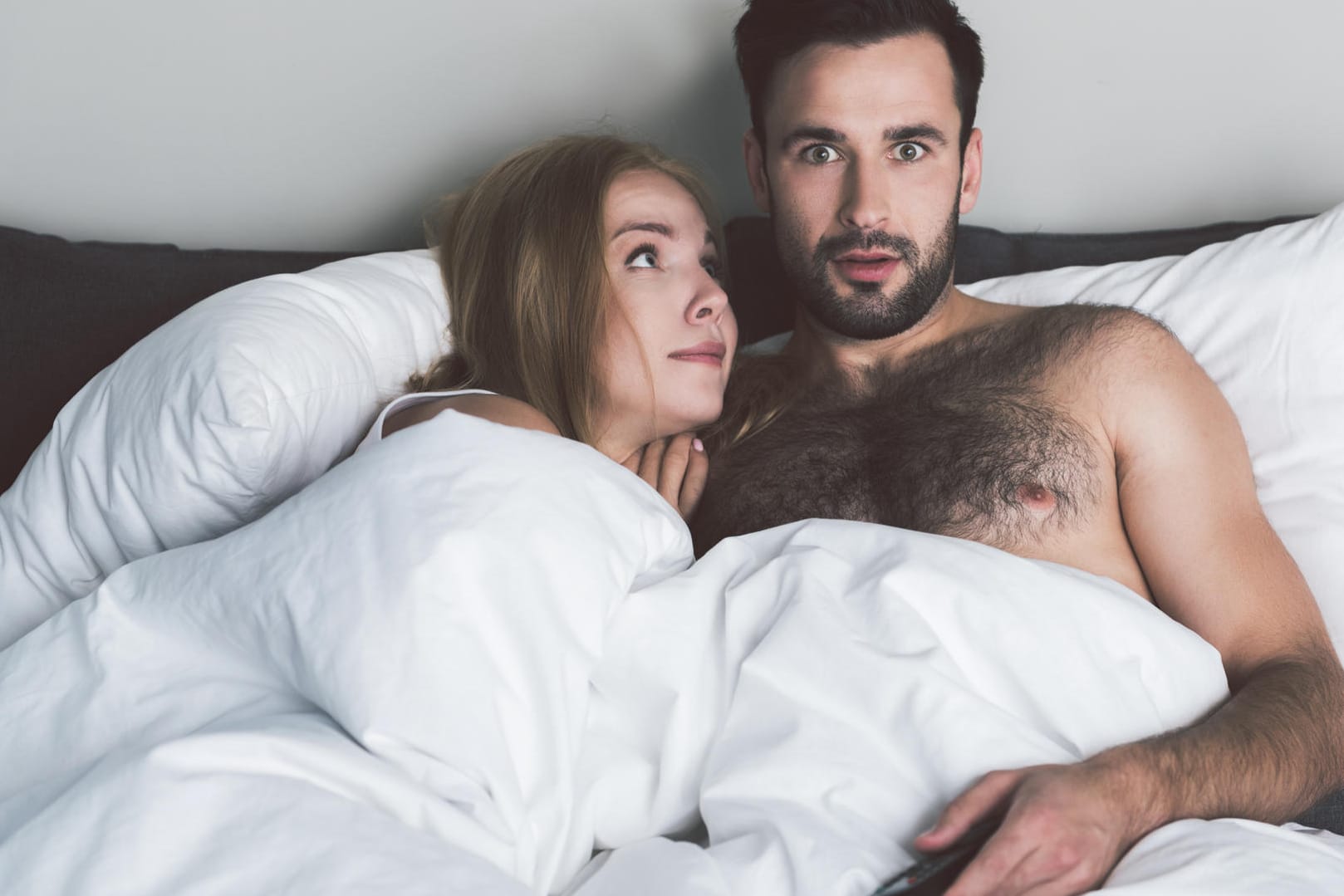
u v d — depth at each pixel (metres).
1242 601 1.11
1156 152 1.64
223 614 0.86
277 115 1.71
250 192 1.73
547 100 1.70
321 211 1.73
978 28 1.65
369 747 0.77
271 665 0.84
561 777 0.81
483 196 1.39
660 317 1.30
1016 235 1.56
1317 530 1.20
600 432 1.35
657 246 1.32
